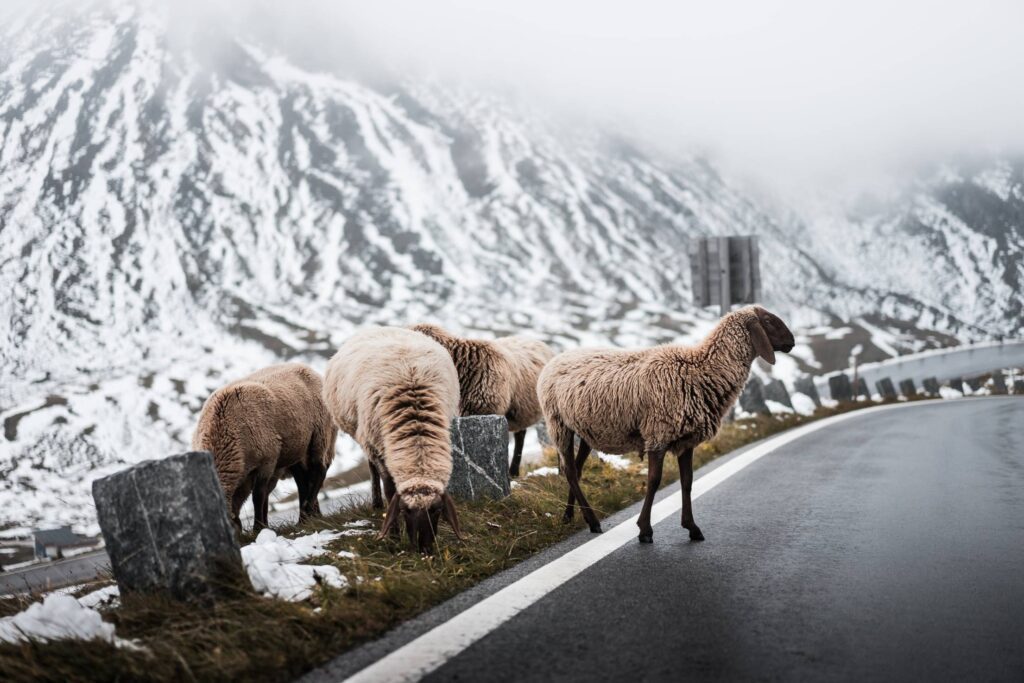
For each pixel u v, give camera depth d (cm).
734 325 650
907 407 2569
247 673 341
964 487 859
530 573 509
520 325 16950
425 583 468
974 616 412
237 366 13662
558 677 333
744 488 872
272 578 449
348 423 758
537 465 1104
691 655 359
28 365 16612
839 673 337
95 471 7288
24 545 2502
